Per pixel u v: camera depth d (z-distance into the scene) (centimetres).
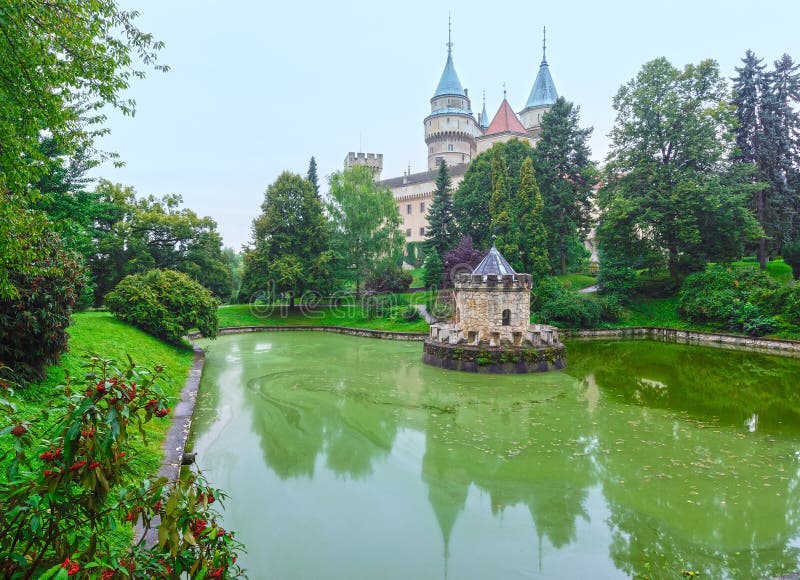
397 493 998
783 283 3275
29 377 1038
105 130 1043
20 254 808
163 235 4175
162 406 411
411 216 7756
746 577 711
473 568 739
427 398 1736
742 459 1162
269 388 1894
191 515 393
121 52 877
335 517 898
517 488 1018
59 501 362
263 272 4338
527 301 2284
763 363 2464
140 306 2431
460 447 1252
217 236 4525
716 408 1614
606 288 3991
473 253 4150
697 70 3859
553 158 4953
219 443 1279
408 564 750
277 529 854
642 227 3800
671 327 3553
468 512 917
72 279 1148
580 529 853
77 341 1650
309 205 4388
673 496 973
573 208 4941
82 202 2558
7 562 347
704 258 3825
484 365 2142
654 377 2111
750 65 4200
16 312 1004
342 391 1842
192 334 3481
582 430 1384
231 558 424
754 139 4156
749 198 4141
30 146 792
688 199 3612
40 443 385
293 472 1099
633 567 740
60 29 762
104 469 372
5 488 377
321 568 738
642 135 3972
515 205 4422
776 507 920
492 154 5203
